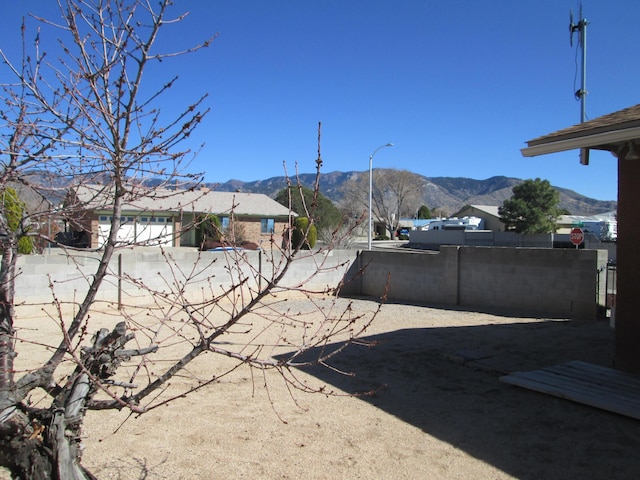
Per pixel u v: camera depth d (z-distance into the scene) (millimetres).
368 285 17031
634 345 6516
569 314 11719
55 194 2740
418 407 5566
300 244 2723
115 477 3932
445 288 14484
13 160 2637
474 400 5801
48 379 2705
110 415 5246
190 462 4215
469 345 8648
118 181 2482
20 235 2748
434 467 4152
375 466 4168
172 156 2555
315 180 2666
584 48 12320
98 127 2475
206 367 7105
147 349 3002
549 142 6441
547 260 12164
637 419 5059
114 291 12312
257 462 4227
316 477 3979
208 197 33000
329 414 5340
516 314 12250
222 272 14055
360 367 7254
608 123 5996
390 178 70750
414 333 9852
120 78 2500
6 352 2625
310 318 11633
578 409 5449
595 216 60969
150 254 12836
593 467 4121
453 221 59594
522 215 49156
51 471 2514
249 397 5863
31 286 11266
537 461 4242
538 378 6301
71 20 2488
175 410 5422
